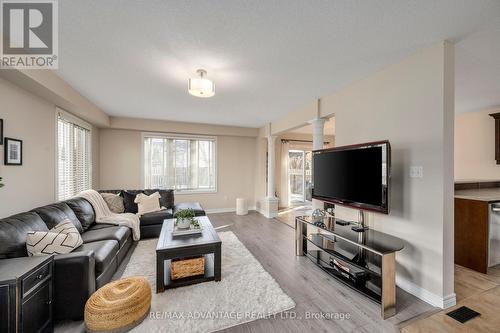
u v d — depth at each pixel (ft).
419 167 6.76
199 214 13.35
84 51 6.86
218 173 19.79
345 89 9.76
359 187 7.68
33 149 8.73
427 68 6.57
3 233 5.58
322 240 9.12
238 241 11.76
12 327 4.21
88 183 14.19
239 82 9.25
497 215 8.58
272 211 17.78
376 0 4.70
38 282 4.89
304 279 7.84
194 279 7.51
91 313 5.16
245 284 7.40
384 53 6.93
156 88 10.04
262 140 20.25
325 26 5.62
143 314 5.65
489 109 13.28
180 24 5.56
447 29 5.70
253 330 5.40
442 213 6.21
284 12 5.10
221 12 5.11
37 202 8.98
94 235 8.61
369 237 7.17
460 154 14.58
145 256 9.70
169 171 18.21
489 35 5.95
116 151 16.62
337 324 5.62
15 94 7.73
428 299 6.49
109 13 5.15
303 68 7.97
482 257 8.34
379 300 6.32
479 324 5.60
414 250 6.90
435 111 6.37
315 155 9.96
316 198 9.87
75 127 12.48
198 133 18.40
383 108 7.95
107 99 11.71
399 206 7.36
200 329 5.40
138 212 12.73
